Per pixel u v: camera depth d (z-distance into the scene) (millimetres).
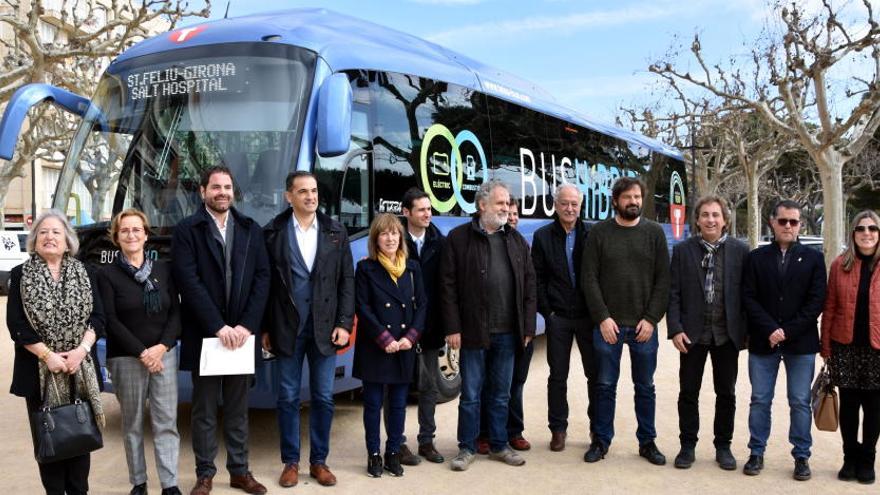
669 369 9477
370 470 5328
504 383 5602
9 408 7367
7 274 19000
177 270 4719
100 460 5688
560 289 5898
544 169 9547
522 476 5352
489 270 5426
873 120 20422
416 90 7133
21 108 6086
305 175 4996
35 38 15453
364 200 6285
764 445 5430
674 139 33750
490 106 8414
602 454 5715
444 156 7426
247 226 4895
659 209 14812
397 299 5234
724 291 5434
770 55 21750
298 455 5191
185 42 6289
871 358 5047
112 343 4648
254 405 5523
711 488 5113
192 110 5980
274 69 5926
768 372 5375
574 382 8617
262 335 5102
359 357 5312
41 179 39000
